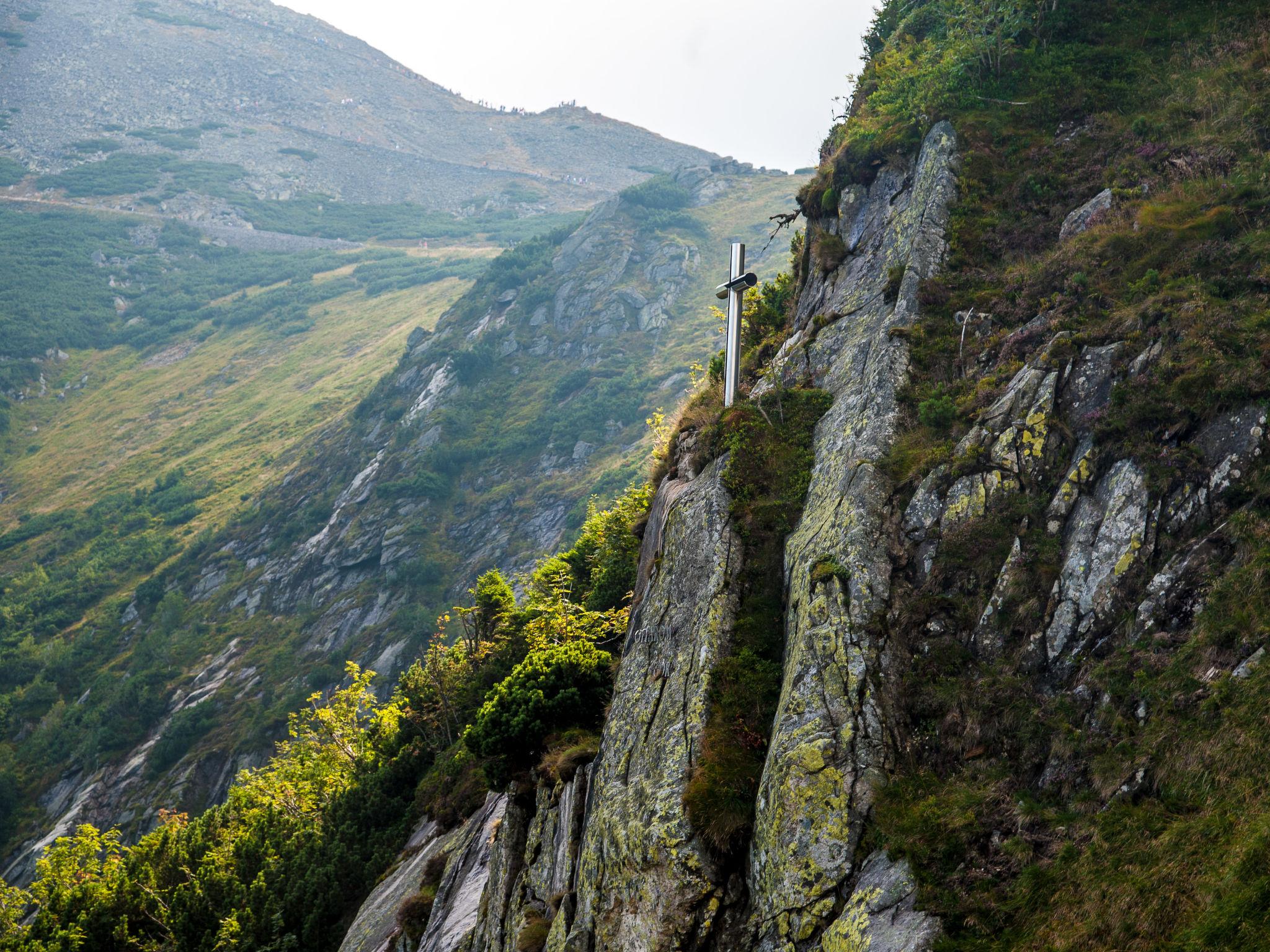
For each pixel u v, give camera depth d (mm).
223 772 110250
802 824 12734
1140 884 9844
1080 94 23719
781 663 16172
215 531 167625
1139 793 10930
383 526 147750
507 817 22594
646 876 14250
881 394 18906
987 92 25297
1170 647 11898
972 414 17078
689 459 22781
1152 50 24203
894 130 26406
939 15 31875
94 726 125438
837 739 13352
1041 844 11133
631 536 34281
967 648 14000
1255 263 15734
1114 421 14492
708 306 191750
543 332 190625
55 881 52000
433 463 158000
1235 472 12867
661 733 16297
